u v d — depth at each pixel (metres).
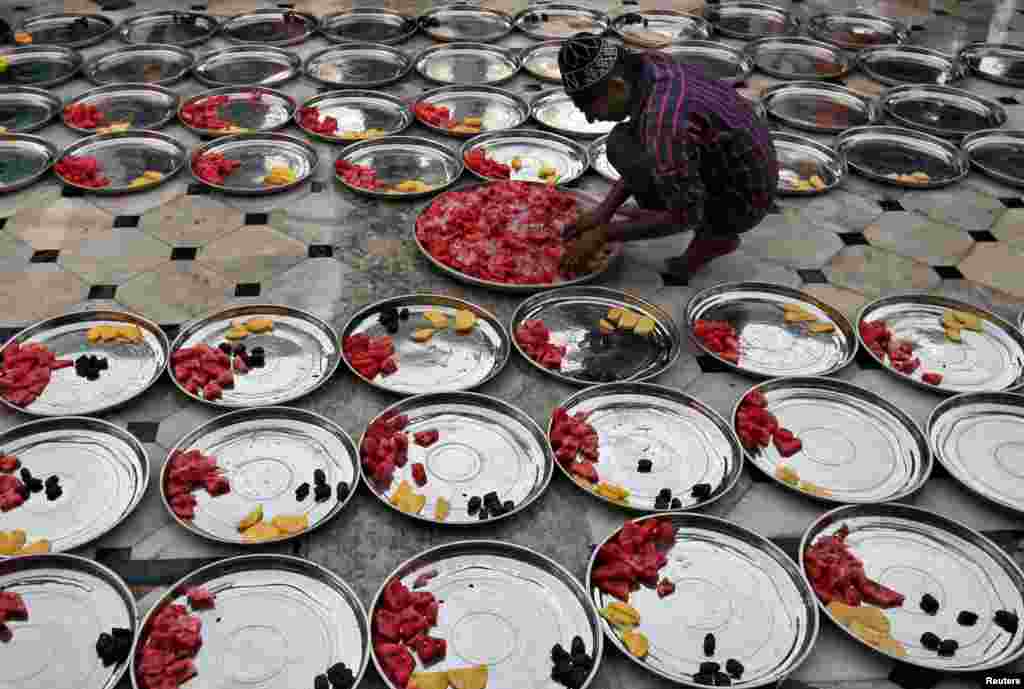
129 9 6.65
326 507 3.06
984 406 3.65
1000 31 7.17
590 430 3.33
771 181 3.83
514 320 3.86
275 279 4.11
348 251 4.32
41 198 4.55
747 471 3.34
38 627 2.63
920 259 4.56
